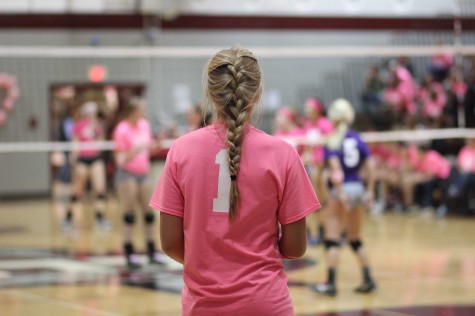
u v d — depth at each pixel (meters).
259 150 3.62
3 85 26.27
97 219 18.25
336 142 9.67
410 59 26.28
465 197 18.80
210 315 3.56
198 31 27.06
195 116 12.86
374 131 22.39
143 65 26.59
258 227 3.61
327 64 27.53
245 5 27.31
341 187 9.59
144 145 12.09
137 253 13.78
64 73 26.55
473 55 23.88
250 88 3.65
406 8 27.33
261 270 3.58
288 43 27.31
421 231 16.39
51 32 26.62
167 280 10.96
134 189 12.10
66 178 19.78
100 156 17.98
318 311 8.66
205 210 3.60
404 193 20.28
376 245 14.35
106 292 9.98
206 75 3.73
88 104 18.22
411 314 8.39
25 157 27.44
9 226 18.91
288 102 27.12
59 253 13.91
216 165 3.62
